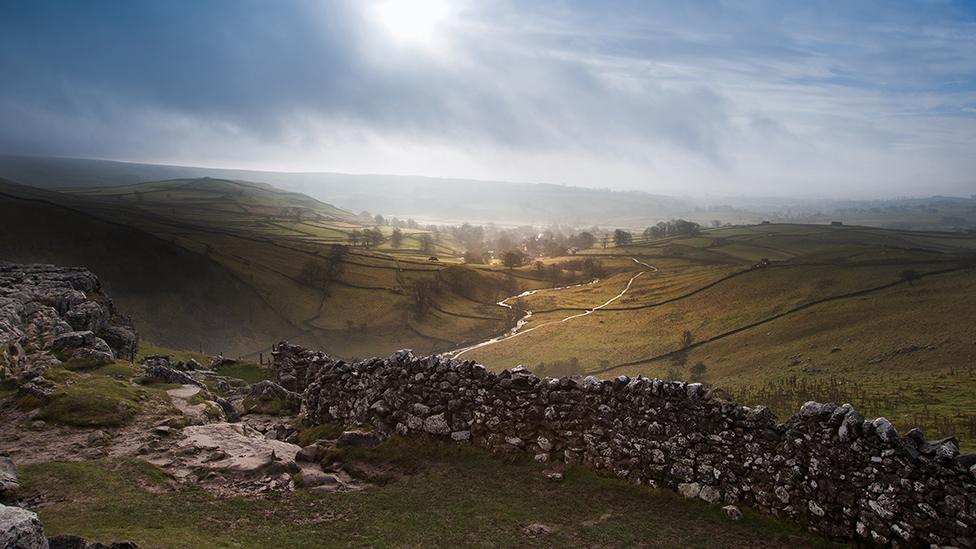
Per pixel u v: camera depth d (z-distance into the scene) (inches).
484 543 546.9
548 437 733.9
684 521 589.3
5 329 1211.9
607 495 644.7
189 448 755.4
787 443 589.9
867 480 534.9
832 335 6466.5
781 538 552.4
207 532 541.3
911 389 3659.0
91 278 1947.6
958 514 481.7
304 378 1355.8
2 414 864.9
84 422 836.0
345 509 617.0
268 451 762.8
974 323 5792.3
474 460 739.4
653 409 675.4
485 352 7342.5
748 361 6314.0
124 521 550.3
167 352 2190.0
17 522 332.5
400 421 827.4
